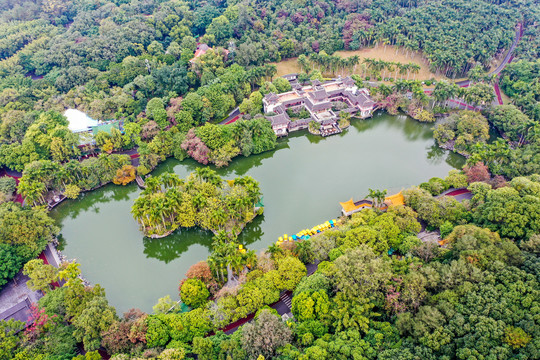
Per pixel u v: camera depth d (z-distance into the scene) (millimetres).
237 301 133625
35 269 144750
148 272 165750
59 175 191500
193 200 172625
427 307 116562
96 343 121250
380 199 173625
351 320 119250
